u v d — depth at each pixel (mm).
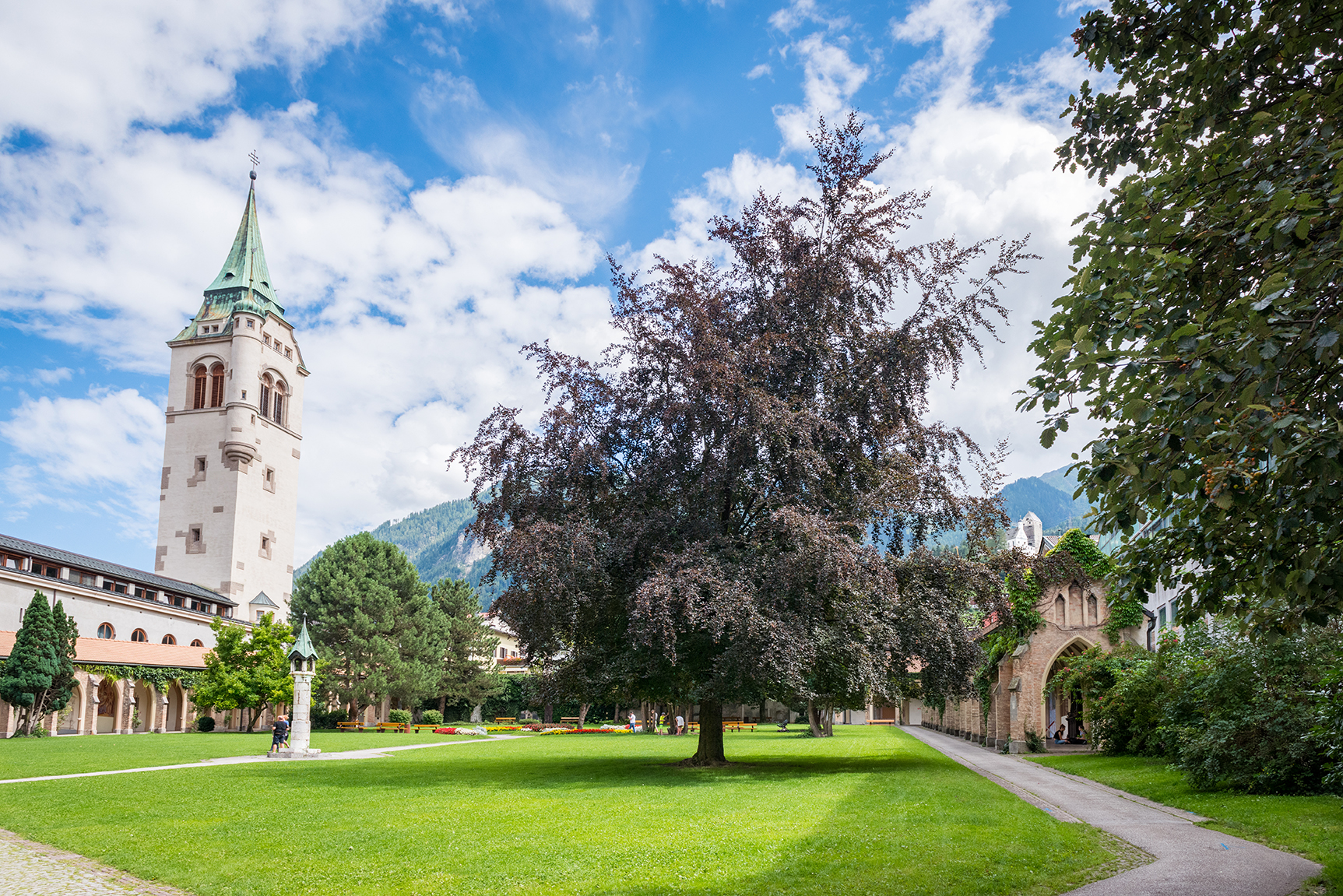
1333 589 7043
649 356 24141
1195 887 8969
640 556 22078
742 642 19438
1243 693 17109
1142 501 7555
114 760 27547
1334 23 8258
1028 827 12461
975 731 41469
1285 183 7410
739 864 9992
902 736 48031
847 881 9117
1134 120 9961
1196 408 6641
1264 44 8852
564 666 24562
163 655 56844
